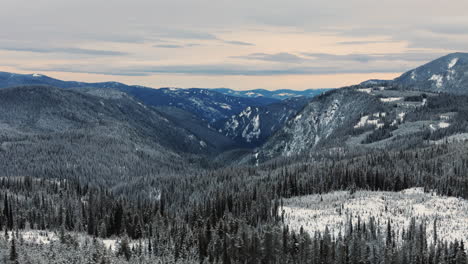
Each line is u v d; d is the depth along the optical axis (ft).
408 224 653.30
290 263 595.06
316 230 650.02
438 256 554.87
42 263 572.10
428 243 597.93
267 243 622.54
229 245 647.56
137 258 623.77
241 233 655.35
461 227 640.17
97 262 599.16
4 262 561.84
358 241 584.40
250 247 631.97
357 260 574.97
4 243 615.98
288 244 614.34
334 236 628.69
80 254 609.01
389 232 598.75
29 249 606.55
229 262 635.25
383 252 578.25
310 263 579.48
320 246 583.58
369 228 631.15
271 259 614.34
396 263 558.97
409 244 574.56
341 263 571.28
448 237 608.60
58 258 589.32
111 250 645.92
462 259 542.98
